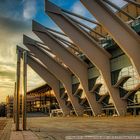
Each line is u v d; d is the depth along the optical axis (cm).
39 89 9331
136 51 3859
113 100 4538
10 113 8038
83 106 6116
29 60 6562
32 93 10238
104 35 4788
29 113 9194
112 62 4609
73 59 5378
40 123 3172
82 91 5862
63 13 4447
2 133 1507
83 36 4569
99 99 5225
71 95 6141
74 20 4344
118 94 4566
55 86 6806
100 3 3725
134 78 4056
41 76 6675
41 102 9588
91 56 4550
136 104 4209
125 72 4247
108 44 4403
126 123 2353
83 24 4350
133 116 3950
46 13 4459
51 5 4406
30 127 2248
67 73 6178
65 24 4531
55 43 5269
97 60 4569
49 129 1922
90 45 4569
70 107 6794
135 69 3847
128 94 4322
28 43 5775
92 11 3784
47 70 6725
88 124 2492
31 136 1198
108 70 4625
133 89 4116
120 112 4484
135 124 2136
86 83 5428
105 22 3775
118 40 3788
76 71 5372
